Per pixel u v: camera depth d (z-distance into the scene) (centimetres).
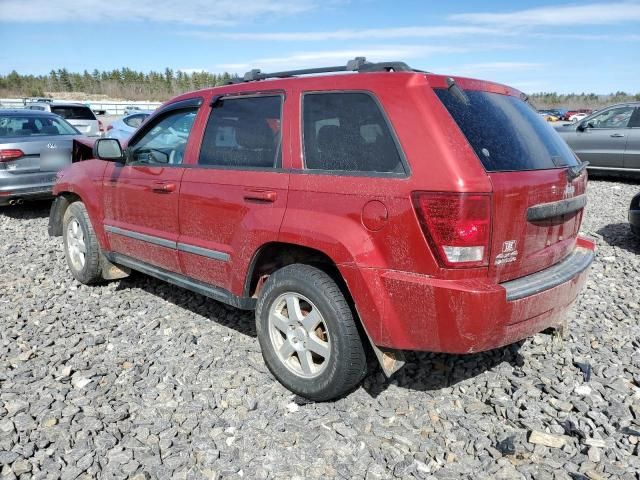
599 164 1213
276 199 328
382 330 287
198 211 384
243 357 384
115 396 333
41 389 341
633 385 349
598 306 481
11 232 785
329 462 276
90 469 266
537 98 10362
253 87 366
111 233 483
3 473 261
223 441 291
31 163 830
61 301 498
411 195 270
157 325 439
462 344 271
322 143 316
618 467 270
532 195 289
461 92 296
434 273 269
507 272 287
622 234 763
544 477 263
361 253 287
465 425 306
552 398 329
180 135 418
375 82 298
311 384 321
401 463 273
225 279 371
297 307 327
